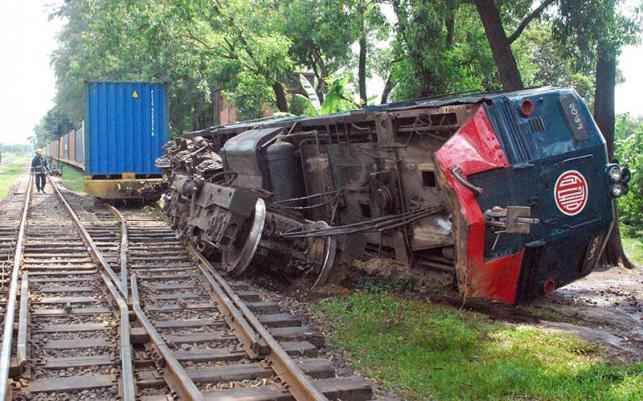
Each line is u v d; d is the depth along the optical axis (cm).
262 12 2552
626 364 650
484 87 1920
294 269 1077
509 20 1581
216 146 1556
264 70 2292
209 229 1090
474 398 565
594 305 949
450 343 707
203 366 605
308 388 519
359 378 575
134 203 2338
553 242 799
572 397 554
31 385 548
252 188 1156
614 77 1312
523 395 567
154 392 542
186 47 2450
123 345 614
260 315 793
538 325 811
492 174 755
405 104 1003
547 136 803
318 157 1127
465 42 1869
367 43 2577
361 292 965
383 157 966
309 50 2639
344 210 1094
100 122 2220
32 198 2581
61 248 1263
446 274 904
